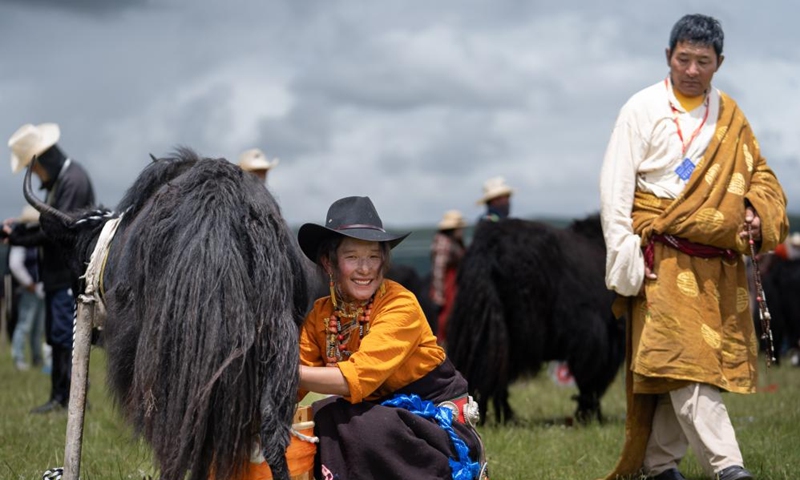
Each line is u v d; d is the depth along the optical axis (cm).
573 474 561
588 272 810
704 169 499
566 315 796
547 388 1071
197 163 392
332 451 381
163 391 349
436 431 386
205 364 339
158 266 365
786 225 514
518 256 785
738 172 503
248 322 346
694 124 511
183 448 339
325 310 411
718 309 494
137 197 421
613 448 645
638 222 508
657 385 495
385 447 376
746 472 464
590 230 856
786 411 777
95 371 1033
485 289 785
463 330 794
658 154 509
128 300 379
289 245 385
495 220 827
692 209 491
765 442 628
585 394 829
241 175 386
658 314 489
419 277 1235
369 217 404
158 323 351
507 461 591
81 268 444
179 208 370
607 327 818
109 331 390
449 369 416
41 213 452
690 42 505
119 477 525
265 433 343
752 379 502
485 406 791
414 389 405
